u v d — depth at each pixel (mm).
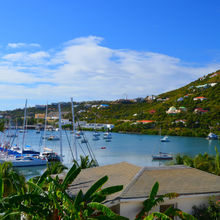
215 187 14672
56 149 98562
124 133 180375
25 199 11070
